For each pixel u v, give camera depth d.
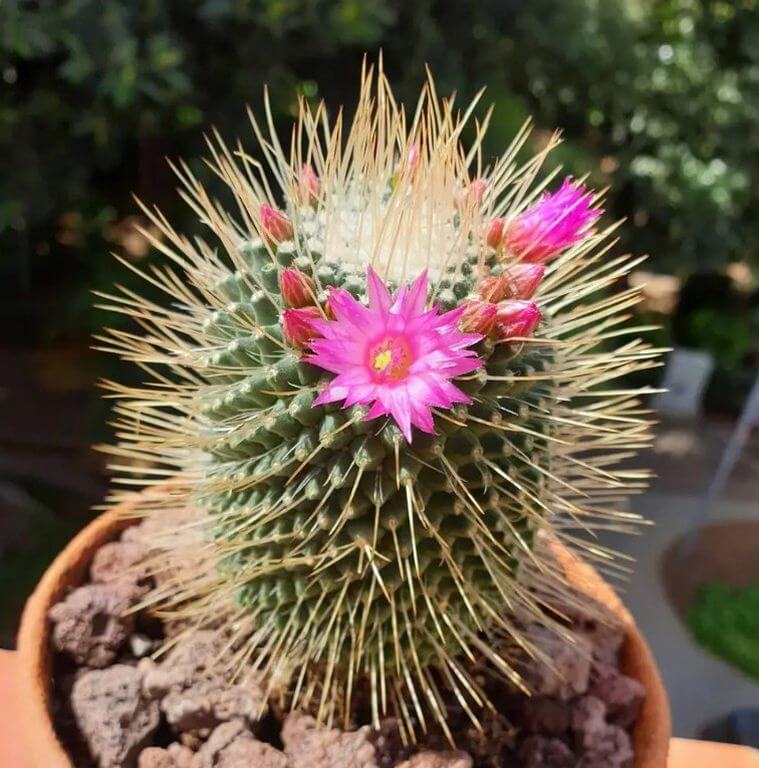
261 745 0.13
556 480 0.12
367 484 0.11
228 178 0.12
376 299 0.10
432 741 0.13
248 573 0.12
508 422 0.11
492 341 0.11
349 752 0.13
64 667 0.14
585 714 0.14
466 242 0.12
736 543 0.41
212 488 0.12
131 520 0.17
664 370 0.53
